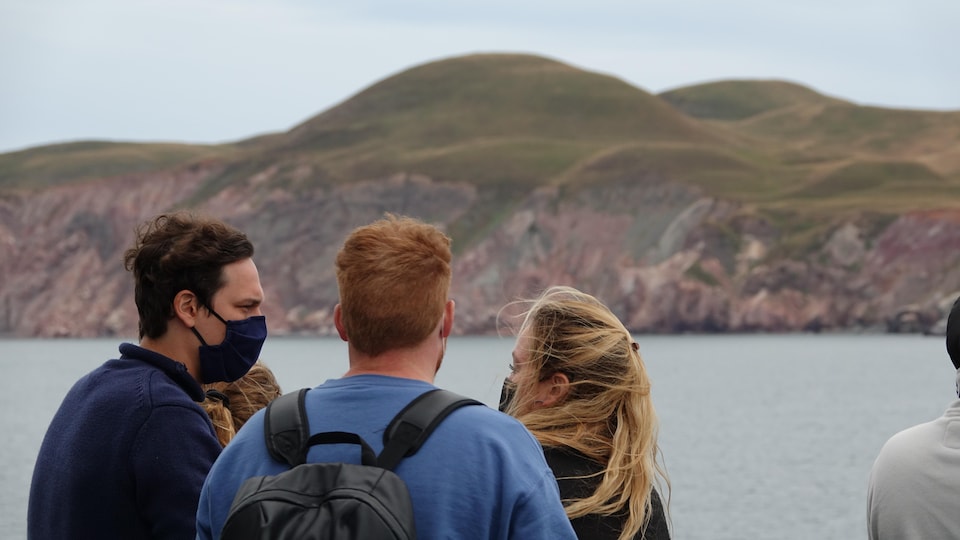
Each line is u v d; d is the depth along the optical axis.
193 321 4.48
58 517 4.24
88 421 4.25
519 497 3.26
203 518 3.48
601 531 4.26
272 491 3.05
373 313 3.45
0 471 37.72
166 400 4.27
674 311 191.75
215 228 4.54
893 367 111.69
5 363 132.00
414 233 3.55
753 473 39.12
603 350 4.52
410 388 3.43
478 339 192.00
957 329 4.40
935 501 4.34
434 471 3.25
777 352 143.88
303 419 3.40
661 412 65.81
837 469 40.19
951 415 4.43
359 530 2.94
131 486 4.19
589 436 4.46
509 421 3.44
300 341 198.00
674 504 32.44
